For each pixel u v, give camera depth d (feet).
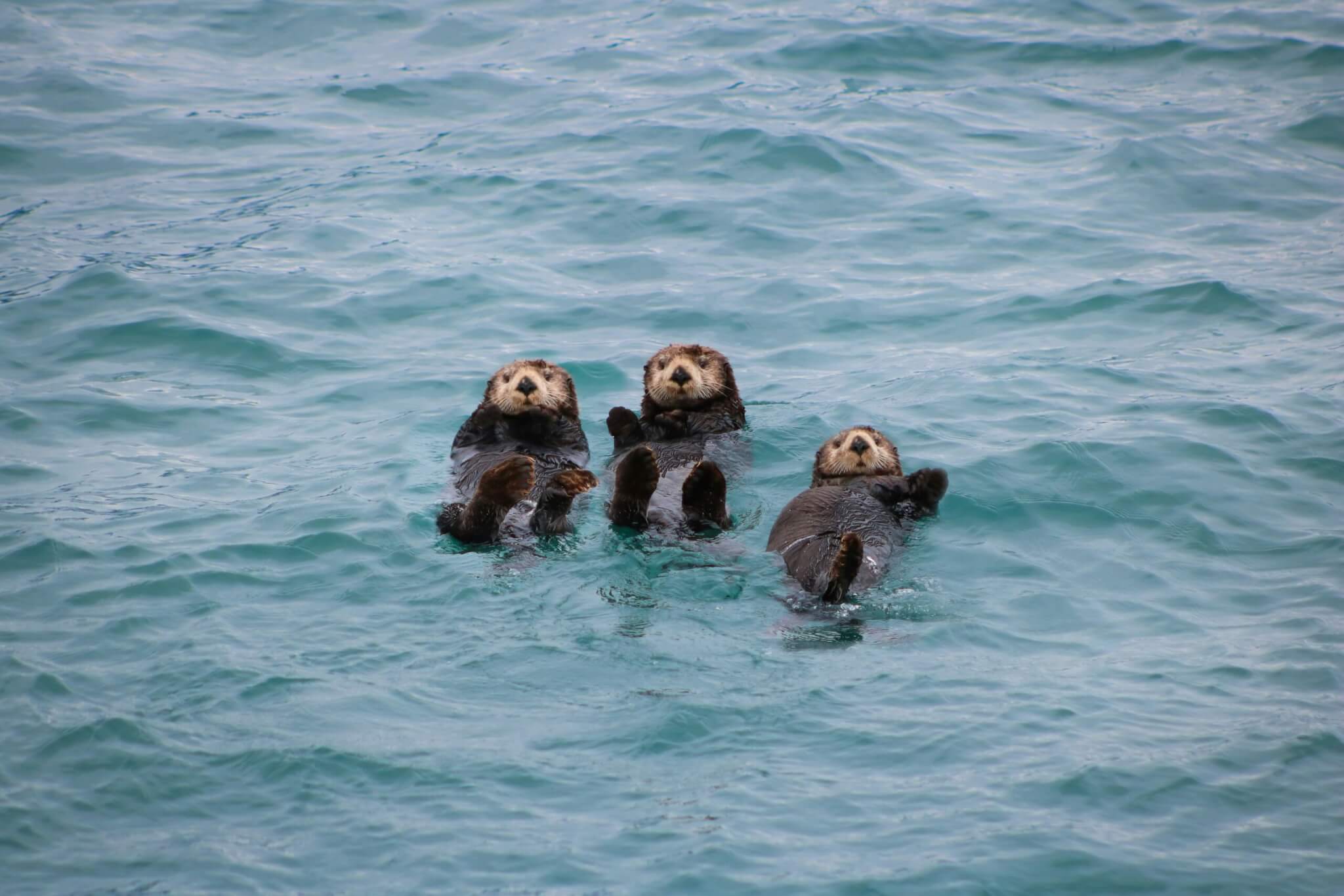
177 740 54.95
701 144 156.76
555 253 133.08
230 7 210.38
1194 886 46.16
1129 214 138.51
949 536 78.59
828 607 67.77
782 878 46.70
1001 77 177.06
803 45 188.96
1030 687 59.00
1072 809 50.14
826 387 105.40
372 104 175.01
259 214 141.79
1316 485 84.02
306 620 66.59
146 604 68.44
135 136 163.22
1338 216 135.44
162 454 93.04
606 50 191.42
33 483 87.15
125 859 47.98
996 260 129.08
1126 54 181.27
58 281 123.85
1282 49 178.70
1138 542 77.10
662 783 52.08
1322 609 67.26
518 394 93.61
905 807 50.42
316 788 51.88
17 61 185.47
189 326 115.65
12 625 65.87
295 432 97.66
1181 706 57.36
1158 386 100.68
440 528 78.38
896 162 152.15
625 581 71.10
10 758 53.57
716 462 92.84
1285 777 51.93
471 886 46.65
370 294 123.65
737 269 128.67
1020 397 99.60
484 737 55.21
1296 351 106.32
